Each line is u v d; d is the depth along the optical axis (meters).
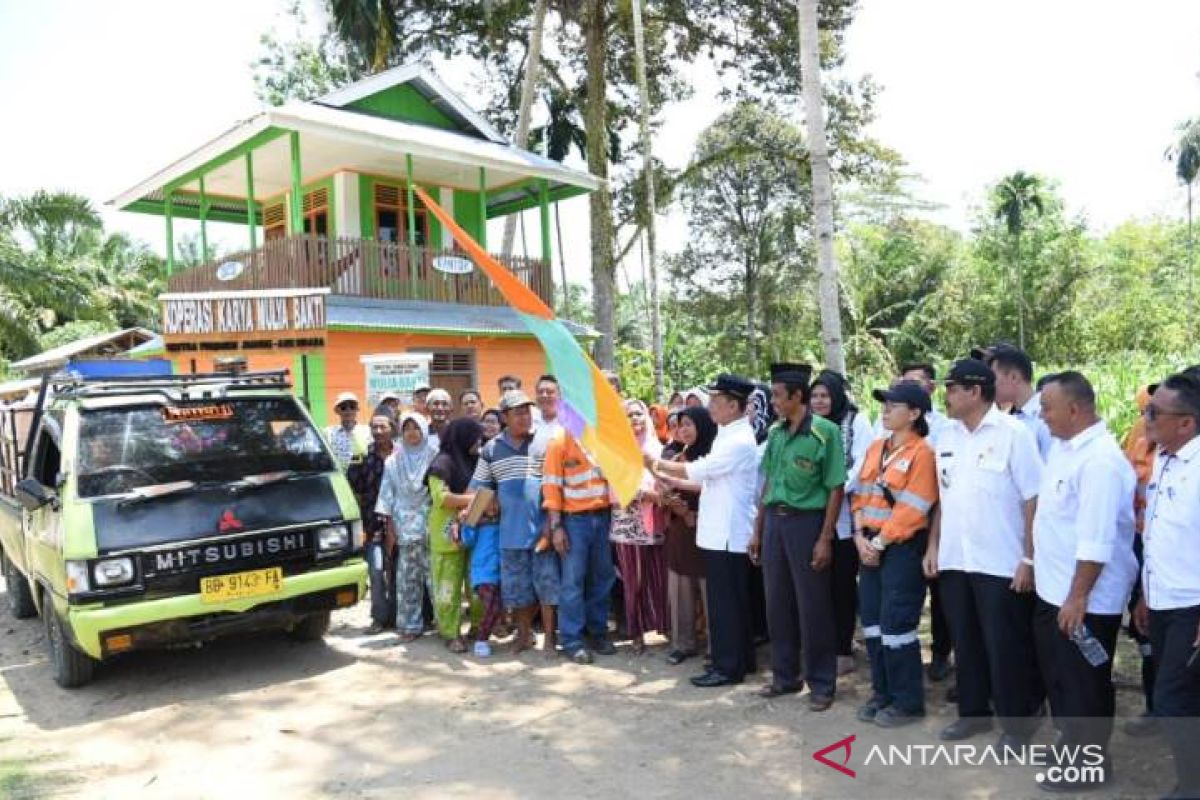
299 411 6.73
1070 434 3.88
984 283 38.91
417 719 5.18
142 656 6.62
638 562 6.37
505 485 6.29
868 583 4.95
